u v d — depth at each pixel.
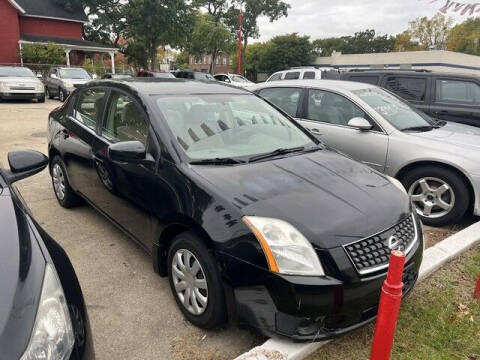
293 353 2.29
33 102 17.83
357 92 5.34
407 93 7.33
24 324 1.50
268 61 52.88
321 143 3.75
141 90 3.51
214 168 2.86
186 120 3.27
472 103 6.71
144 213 3.09
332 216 2.46
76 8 33.56
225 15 47.50
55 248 2.10
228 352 2.52
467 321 2.79
